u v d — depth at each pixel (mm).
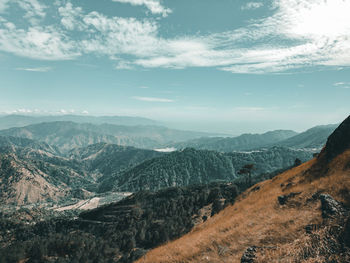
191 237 31016
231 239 23938
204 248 23734
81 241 188750
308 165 42094
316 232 17844
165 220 157750
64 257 172375
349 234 15750
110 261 138875
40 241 189250
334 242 15977
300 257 16188
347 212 19953
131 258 112438
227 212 46656
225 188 140375
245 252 19594
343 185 25156
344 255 14789
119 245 156375
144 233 154250
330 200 22469
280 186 40875
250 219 28062
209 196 127812
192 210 128625
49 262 166125
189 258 22703
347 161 29703
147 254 29656
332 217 19828
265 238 21766
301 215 23484
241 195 62562
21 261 172000
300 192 29234
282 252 17625
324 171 33031
